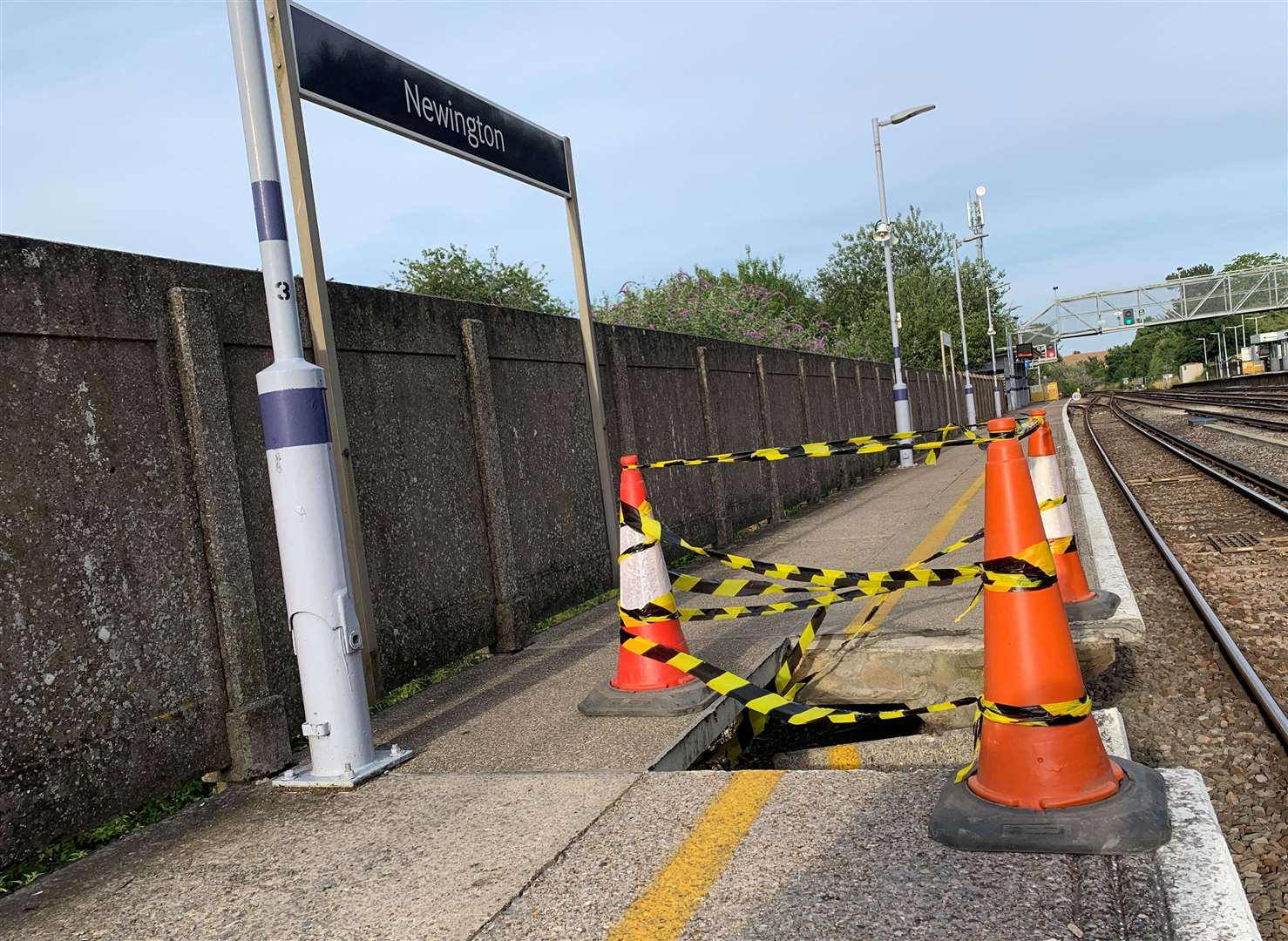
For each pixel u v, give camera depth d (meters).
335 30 5.19
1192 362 168.50
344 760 3.87
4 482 3.25
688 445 10.20
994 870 2.50
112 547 3.62
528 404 7.04
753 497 11.98
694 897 2.55
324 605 3.85
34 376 3.39
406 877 2.87
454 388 6.07
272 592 4.45
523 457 6.89
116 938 2.68
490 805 3.40
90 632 3.50
